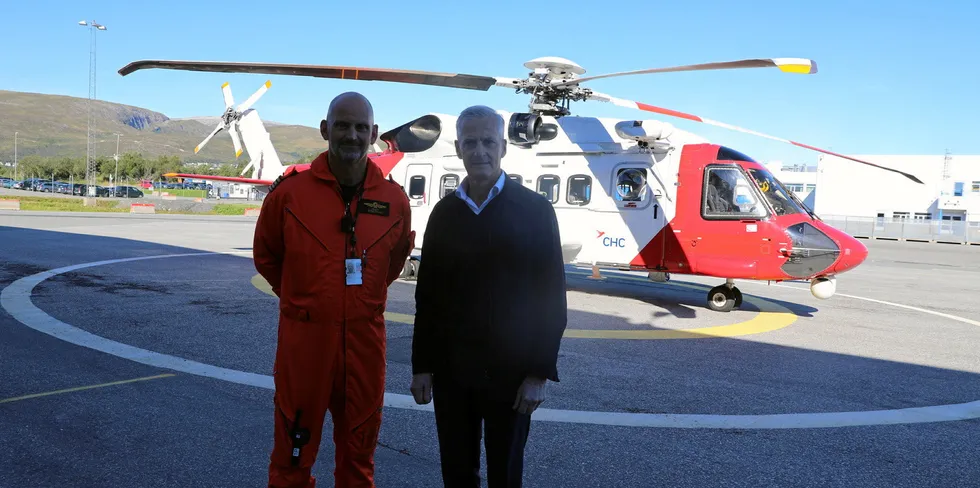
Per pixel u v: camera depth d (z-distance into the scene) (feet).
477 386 9.51
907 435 15.72
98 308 28.04
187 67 25.35
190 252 52.90
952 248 111.96
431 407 16.63
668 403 17.69
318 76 26.66
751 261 32.04
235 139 65.72
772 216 31.73
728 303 33.53
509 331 9.39
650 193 34.55
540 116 37.17
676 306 34.83
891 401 18.51
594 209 36.04
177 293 32.71
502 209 9.43
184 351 21.40
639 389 18.93
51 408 15.75
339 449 10.08
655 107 34.09
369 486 10.11
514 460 9.70
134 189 243.19
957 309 37.60
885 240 135.74
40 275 36.91
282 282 9.77
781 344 25.80
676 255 33.88
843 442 15.15
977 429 16.29
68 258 45.39
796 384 19.98
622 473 13.12
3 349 20.86
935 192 169.78
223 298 31.71
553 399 17.78
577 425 15.76
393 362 20.89
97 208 145.48
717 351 24.17
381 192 9.96
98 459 13.03
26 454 13.15
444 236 9.58
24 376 18.20
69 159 466.29
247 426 14.99
